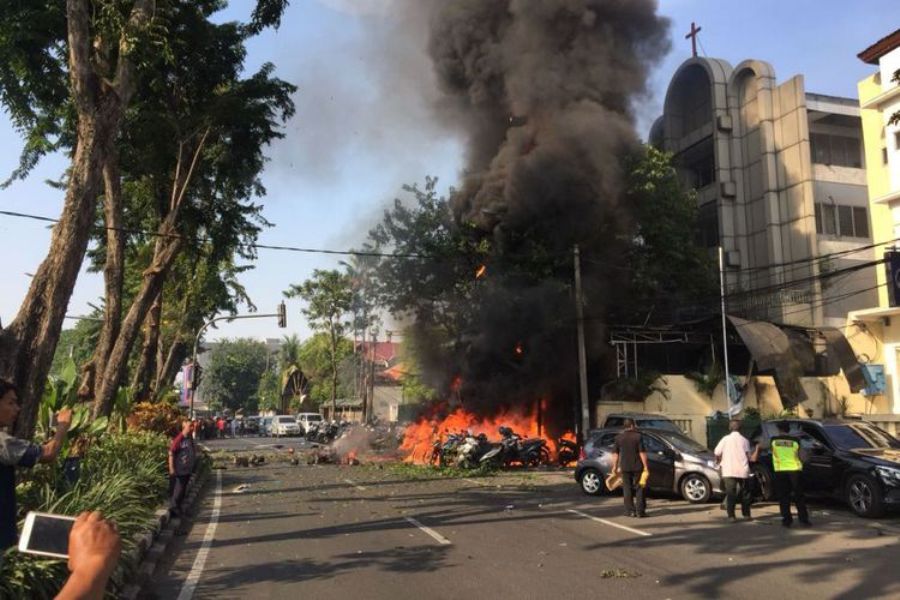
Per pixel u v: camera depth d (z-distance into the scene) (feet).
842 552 27.81
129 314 53.78
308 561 27.09
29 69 45.52
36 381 25.82
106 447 43.75
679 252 86.69
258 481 60.59
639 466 38.40
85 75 29.66
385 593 22.03
